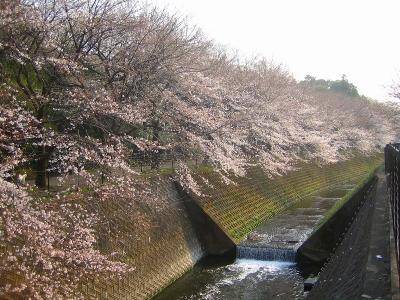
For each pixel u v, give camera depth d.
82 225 10.88
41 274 9.18
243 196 23.45
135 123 15.27
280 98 30.30
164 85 16.66
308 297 11.91
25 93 12.25
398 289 5.51
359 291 6.25
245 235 20.39
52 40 12.10
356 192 19.34
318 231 17.78
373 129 54.19
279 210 26.19
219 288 15.20
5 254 8.60
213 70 22.33
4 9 9.68
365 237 9.50
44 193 11.16
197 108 18.28
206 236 18.72
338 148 42.94
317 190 34.09
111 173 12.93
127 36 14.84
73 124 12.86
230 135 19.11
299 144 31.86
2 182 8.34
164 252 15.48
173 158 18.19
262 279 16.08
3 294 8.27
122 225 13.38
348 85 82.62
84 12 13.01
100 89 13.38
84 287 10.60
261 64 36.97
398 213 6.82
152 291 13.98
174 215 17.20
